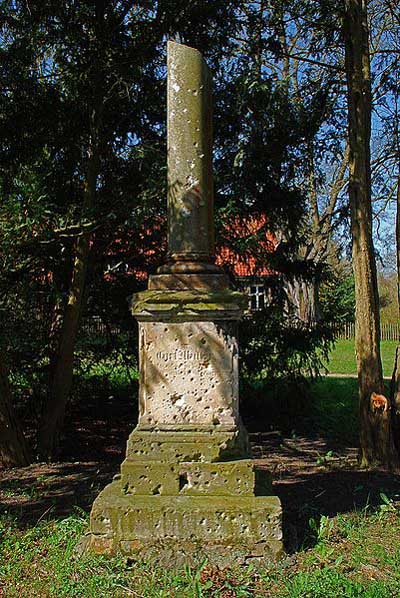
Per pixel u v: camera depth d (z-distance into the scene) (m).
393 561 4.25
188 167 4.90
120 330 10.39
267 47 9.19
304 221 10.68
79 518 5.04
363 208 7.67
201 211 4.91
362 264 7.65
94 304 10.13
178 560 4.19
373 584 3.84
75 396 11.14
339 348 24.94
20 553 4.46
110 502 4.35
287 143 9.50
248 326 10.34
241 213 9.36
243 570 4.09
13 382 9.62
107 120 9.08
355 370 17.80
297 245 10.49
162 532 4.27
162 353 4.67
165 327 4.67
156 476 4.49
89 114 8.77
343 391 13.59
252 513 4.25
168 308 4.58
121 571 4.09
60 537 4.65
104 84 8.52
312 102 9.54
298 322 10.60
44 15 8.13
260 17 8.92
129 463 4.53
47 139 8.84
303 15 9.06
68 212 8.12
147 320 4.68
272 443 9.28
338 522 5.04
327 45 9.20
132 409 11.67
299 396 10.66
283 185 10.02
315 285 11.16
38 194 6.87
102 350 10.44
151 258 9.84
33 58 8.42
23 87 8.28
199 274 4.78
